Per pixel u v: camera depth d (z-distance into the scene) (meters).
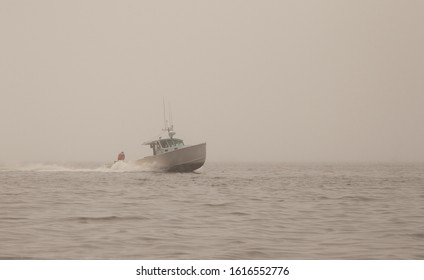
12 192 138.75
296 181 197.12
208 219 90.50
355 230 79.44
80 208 104.38
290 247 66.88
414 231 78.62
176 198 124.81
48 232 75.56
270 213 98.75
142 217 91.94
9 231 76.06
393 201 120.69
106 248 65.62
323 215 96.31
